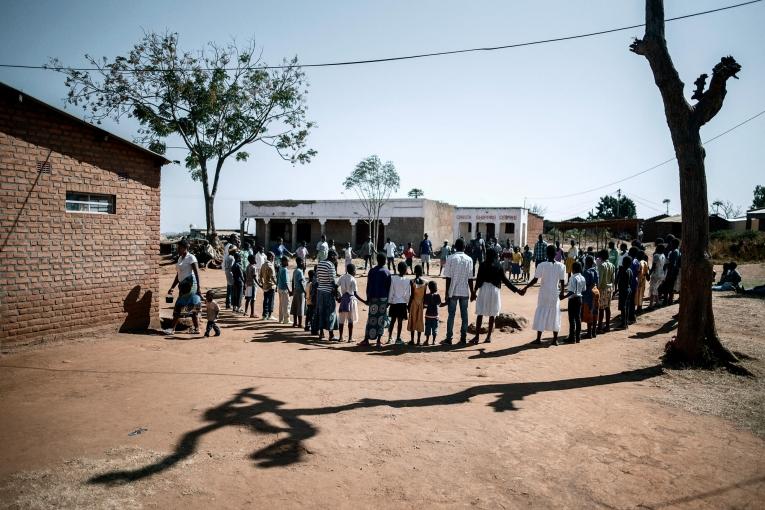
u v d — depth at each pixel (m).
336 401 5.97
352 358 8.55
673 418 5.55
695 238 7.73
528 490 3.91
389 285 9.89
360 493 3.82
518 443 4.82
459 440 4.87
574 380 7.11
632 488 3.97
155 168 10.72
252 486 3.88
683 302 7.84
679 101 7.84
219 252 29.48
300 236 47.62
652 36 7.95
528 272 25.03
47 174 8.52
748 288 17.91
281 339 10.35
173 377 6.88
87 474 3.96
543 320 9.88
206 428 5.00
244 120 30.00
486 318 14.34
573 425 5.31
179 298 10.70
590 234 54.22
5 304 7.95
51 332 8.66
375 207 41.31
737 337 9.48
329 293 10.48
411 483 4.00
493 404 5.96
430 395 6.32
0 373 6.91
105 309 9.67
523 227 45.12
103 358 7.93
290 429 5.04
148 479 3.92
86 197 9.34
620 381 7.05
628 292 11.14
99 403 5.70
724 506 3.72
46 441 4.58
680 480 4.12
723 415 5.65
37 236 8.40
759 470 4.31
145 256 10.52
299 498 3.72
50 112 8.51
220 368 7.48
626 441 4.90
